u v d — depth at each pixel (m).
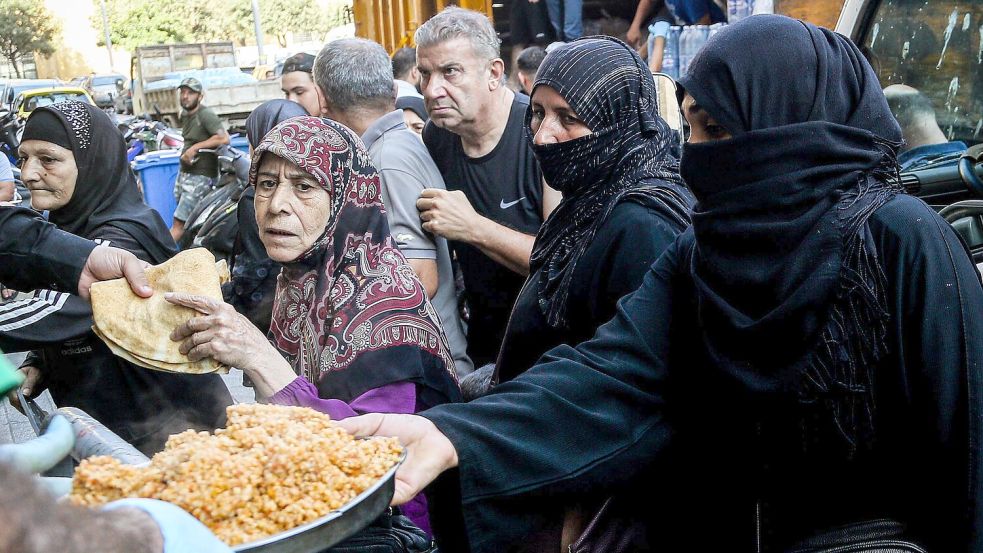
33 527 0.81
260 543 1.22
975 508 1.54
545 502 1.79
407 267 2.37
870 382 1.58
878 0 4.16
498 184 3.42
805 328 1.57
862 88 1.71
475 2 8.30
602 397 1.81
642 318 1.86
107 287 2.17
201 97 10.37
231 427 1.41
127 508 0.99
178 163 10.07
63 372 2.76
